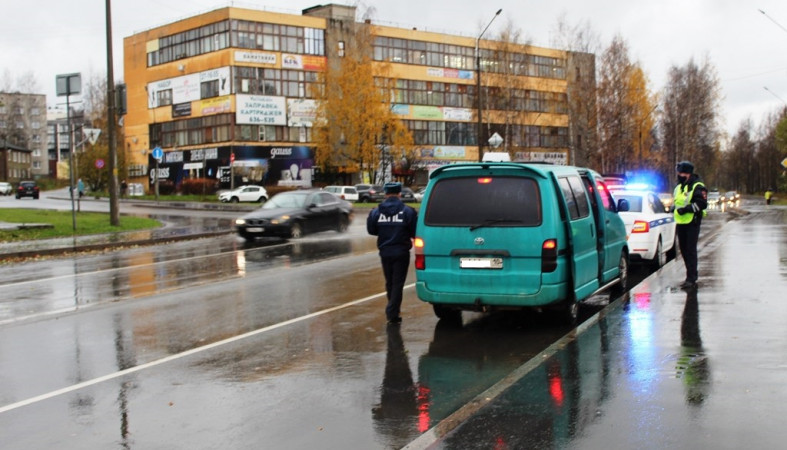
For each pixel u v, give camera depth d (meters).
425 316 9.82
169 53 70.75
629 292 10.79
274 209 24.31
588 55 53.25
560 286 8.40
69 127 26.02
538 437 4.93
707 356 6.89
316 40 68.56
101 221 30.20
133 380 6.84
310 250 20.00
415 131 74.69
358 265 16.00
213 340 8.52
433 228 8.77
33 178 122.62
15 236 23.55
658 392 5.82
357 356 7.59
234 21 64.25
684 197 11.10
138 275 15.20
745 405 5.41
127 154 75.69
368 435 5.16
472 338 8.41
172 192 70.88
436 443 4.89
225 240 24.70
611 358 7.00
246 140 65.12
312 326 9.23
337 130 61.53
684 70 68.62
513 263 8.41
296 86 67.62
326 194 26.17
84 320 10.03
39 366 7.44
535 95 75.69
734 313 8.86
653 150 67.06
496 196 8.56
